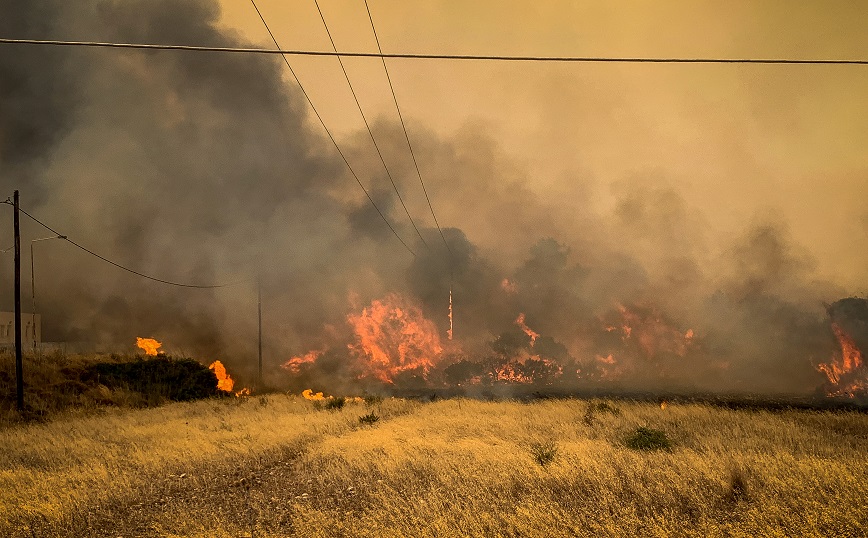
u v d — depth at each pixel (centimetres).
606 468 955
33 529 841
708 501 790
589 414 1848
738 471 899
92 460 1306
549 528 692
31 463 1350
